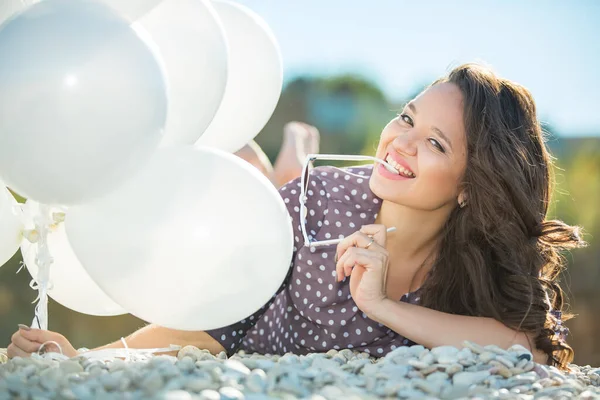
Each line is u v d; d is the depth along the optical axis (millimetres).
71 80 2201
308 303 3123
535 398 2307
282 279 2619
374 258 2865
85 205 2461
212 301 2467
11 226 2773
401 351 2641
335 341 3123
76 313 7285
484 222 3100
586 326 7496
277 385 2221
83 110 2213
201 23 2562
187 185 2424
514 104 3164
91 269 2477
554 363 3137
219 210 2416
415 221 3121
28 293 7398
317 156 2947
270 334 3248
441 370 2484
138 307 2498
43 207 2658
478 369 2516
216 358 2688
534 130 3240
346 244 2908
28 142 2229
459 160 3039
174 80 2518
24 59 2209
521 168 3117
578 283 7645
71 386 2182
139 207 2402
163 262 2393
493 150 3055
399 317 2883
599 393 2494
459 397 2316
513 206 3109
